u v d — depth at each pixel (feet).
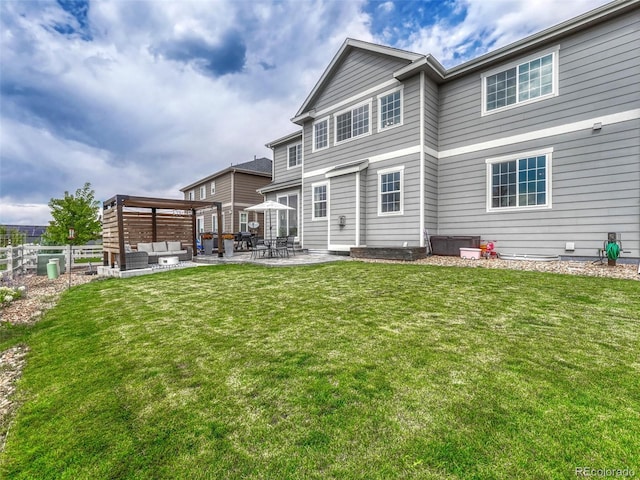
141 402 7.45
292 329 11.88
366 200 36.19
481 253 28.89
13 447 6.23
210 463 5.52
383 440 5.86
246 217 71.67
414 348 9.79
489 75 29.78
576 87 25.13
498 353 9.26
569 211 25.49
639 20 22.58
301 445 5.82
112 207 32.09
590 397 6.96
